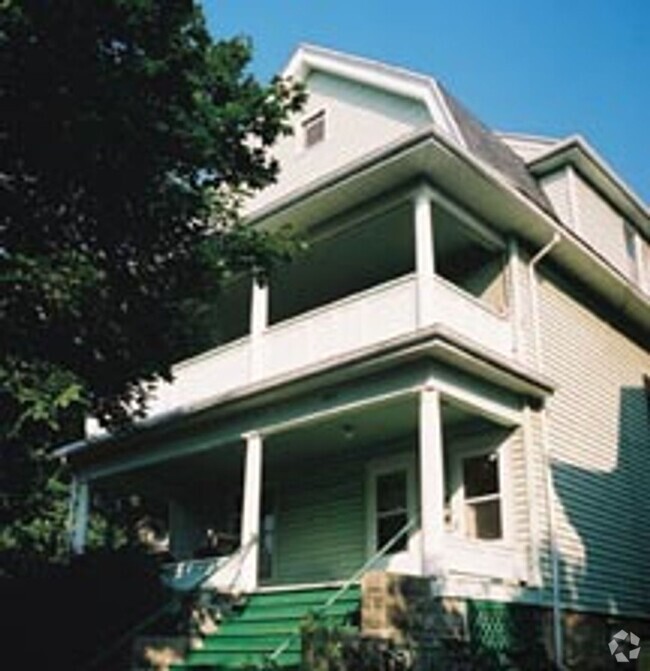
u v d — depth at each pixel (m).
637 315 15.75
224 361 13.34
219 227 9.55
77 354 8.02
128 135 7.92
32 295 7.15
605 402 14.07
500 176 11.62
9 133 7.66
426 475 9.73
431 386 10.17
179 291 9.15
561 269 13.95
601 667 11.20
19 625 11.61
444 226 12.52
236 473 16.33
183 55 8.25
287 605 10.34
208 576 11.82
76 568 12.20
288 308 16.11
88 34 7.53
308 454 14.48
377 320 11.12
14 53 7.30
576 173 15.84
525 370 11.41
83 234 8.45
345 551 13.65
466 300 11.25
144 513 27.77
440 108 13.84
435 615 8.84
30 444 7.91
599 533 12.45
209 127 8.81
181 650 10.11
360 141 15.16
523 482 11.27
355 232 12.84
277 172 9.66
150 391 10.30
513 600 10.17
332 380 11.35
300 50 16.61
